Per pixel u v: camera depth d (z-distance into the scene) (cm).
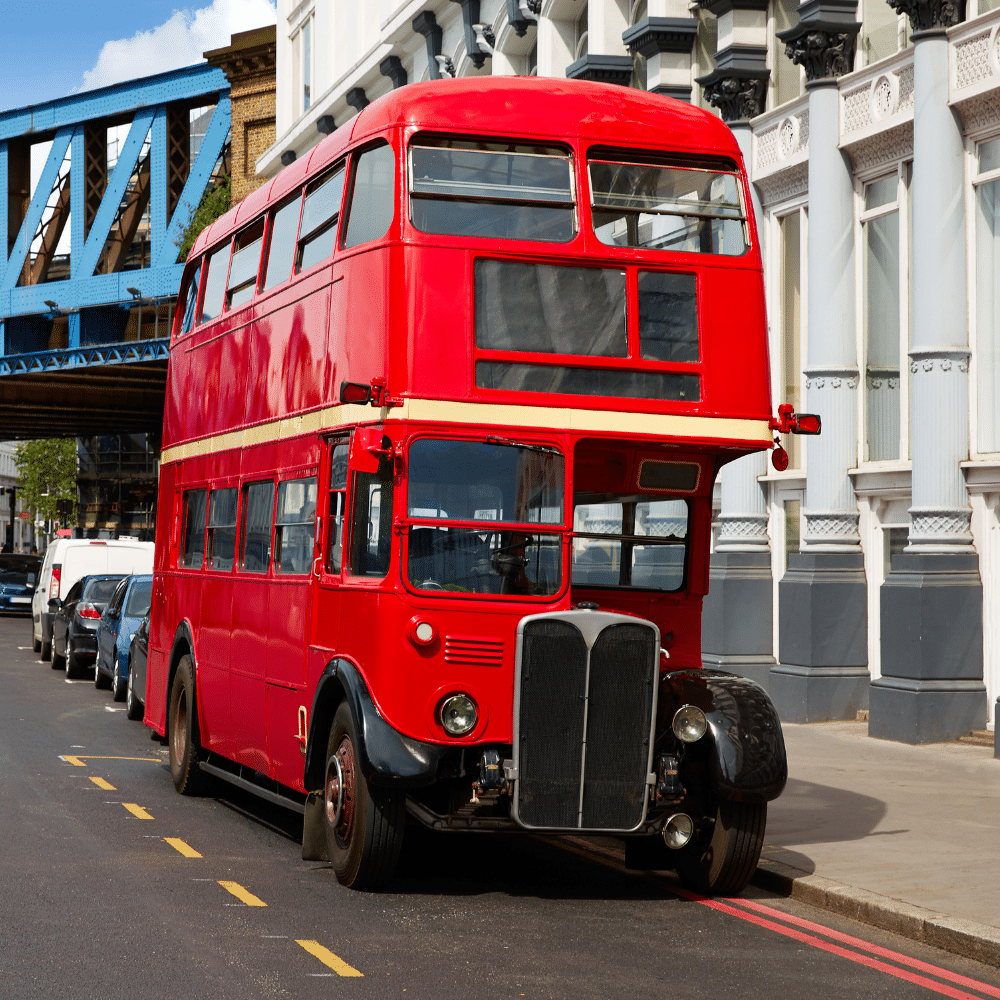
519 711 840
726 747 870
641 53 2200
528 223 894
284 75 4153
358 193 952
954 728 1565
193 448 1378
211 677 1251
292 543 1040
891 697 1595
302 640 995
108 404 5875
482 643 855
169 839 1068
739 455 959
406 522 855
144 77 5266
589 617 848
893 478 1728
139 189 5612
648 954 754
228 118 5069
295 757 1008
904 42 1723
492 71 2845
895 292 1748
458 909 855
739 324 920
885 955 766
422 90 908
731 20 2005
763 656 1961
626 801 854
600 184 909
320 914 827
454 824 849
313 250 1037
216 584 1254
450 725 842
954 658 1573
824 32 1805
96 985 663
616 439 888
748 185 942
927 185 1608
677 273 912
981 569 1589
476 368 872
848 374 1802
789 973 722
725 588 1962
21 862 957
